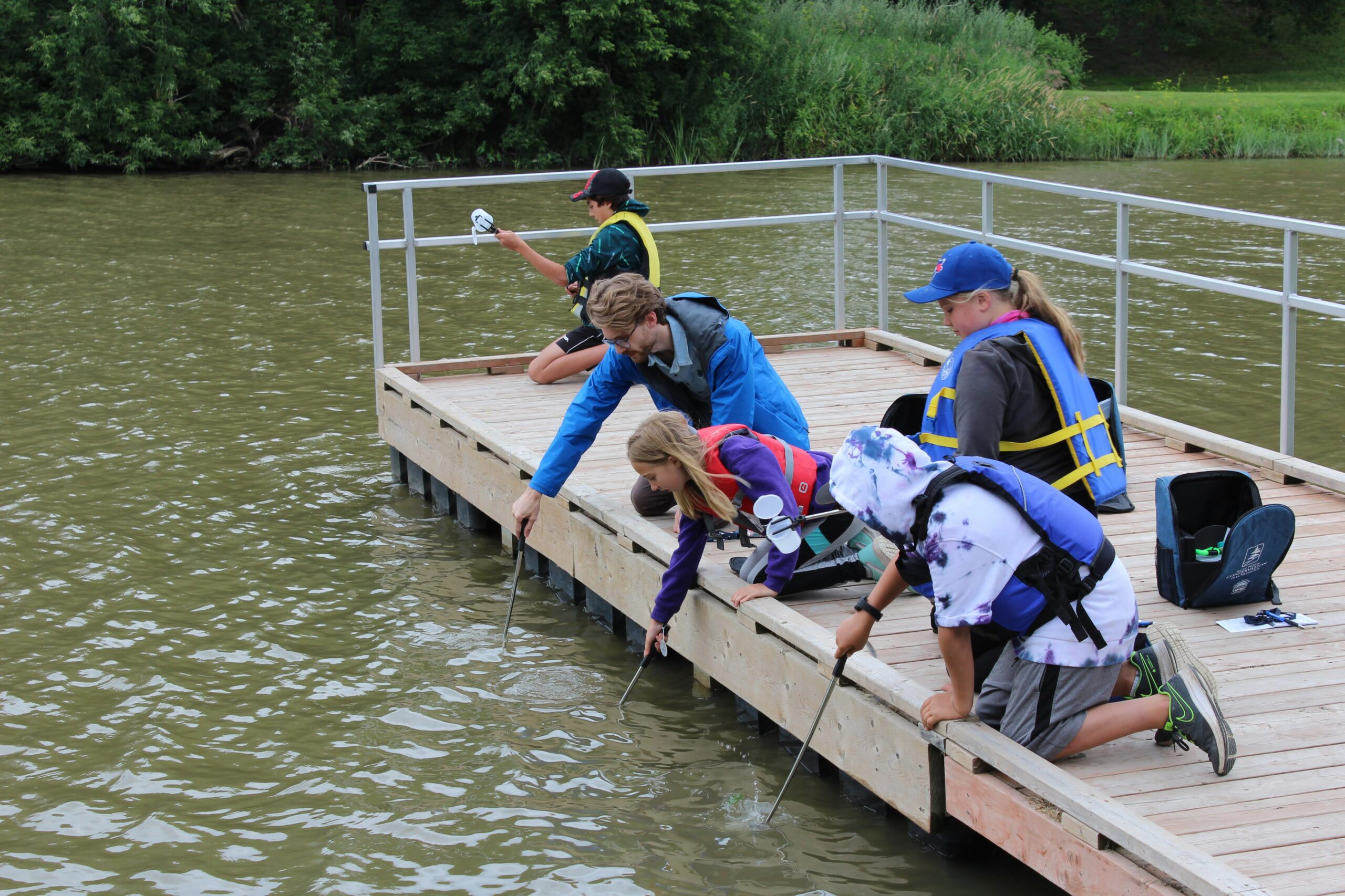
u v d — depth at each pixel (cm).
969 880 382
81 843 413
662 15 2819
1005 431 405
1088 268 1514
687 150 2962
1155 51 4625
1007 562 319
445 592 616
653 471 415
